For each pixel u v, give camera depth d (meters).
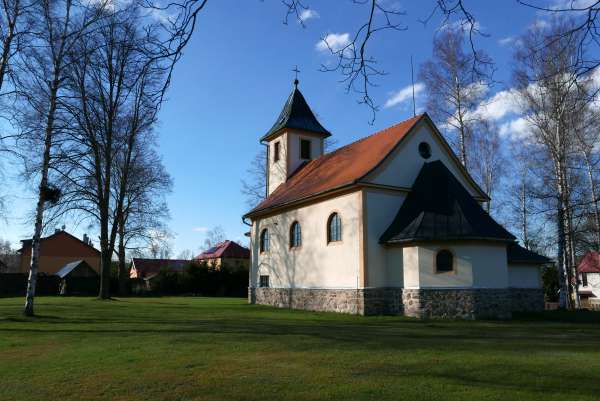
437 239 19.31
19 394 7.20
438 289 19.30
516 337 13.06
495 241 19.44
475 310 18.75
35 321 17.20
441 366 8.86
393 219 21.84
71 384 7.74
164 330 14.48
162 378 8.05
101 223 31.02
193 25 5.27
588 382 7.64
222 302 31.16
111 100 26.12
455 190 20.97
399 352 10.38
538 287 24.89
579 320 18.56
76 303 27.52
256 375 8.20
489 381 7.71
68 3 18.41
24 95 18.08
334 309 22.36
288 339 12.35
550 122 24.45
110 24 14.38
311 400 6.71
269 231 28.59
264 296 28.23
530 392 7.05
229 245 67.50
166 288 46.69
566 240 25.27
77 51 18.47
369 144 25.64
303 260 25.05
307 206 25.16
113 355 10.20
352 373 8.30
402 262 20.55
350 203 21.92
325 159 29.11
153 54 5.46
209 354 10.21
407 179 22.62
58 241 60.22
